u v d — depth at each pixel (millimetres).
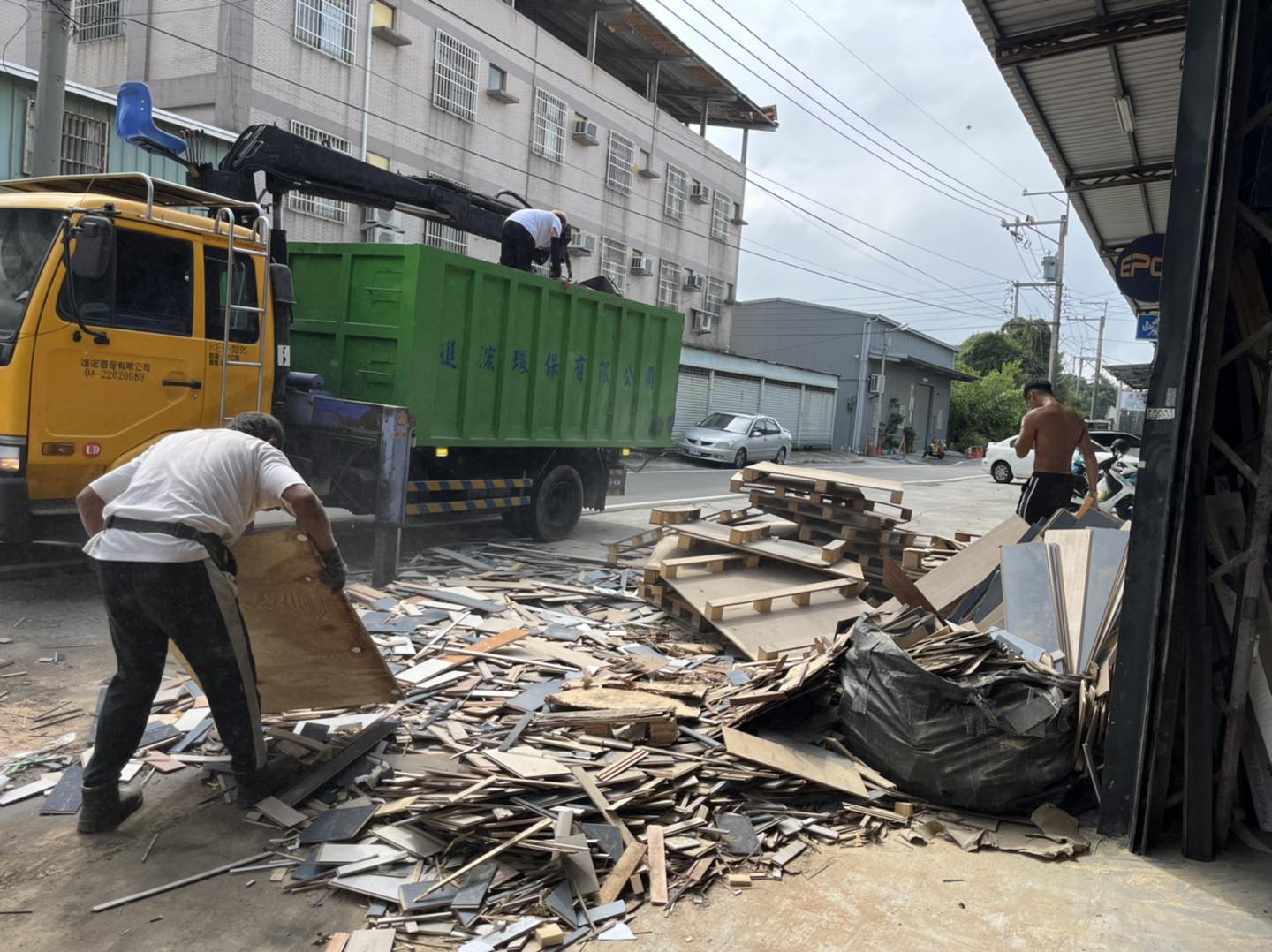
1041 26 7504
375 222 20578
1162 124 9422
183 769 4164
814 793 4195
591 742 4383
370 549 9164
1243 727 3947
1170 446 3789
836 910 3330
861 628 4648
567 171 28375
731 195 38281
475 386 9094
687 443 25078
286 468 3699
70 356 6020
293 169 8477
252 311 7172
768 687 4855
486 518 10352
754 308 45844
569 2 28156
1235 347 3744
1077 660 4668
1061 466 7953
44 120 10375
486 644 5883
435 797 3785
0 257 6047
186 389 6742
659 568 7004
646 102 31812
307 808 3826
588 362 10695
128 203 6289
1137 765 3867
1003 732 4055
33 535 6086
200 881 3328
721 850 3682
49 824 3686
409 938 3055
